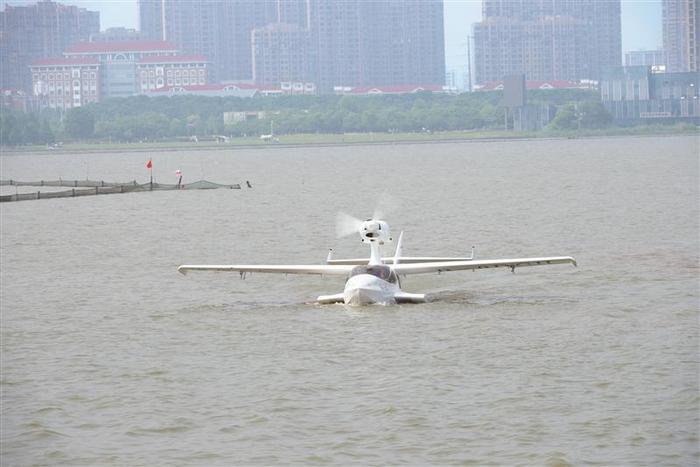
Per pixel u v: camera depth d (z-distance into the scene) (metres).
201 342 113.50
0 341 115.69
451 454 77.06
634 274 156.12
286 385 94.69
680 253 182.62
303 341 112.31
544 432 80.62
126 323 125.62
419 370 98.69
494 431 81.19
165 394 92.81
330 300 133.50
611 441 78.50
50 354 109.06
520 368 98.44
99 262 193.50
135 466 76.19
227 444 80.12
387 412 86.06
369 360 103.12
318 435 81.44
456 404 87.75
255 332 117.75
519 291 142.50
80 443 80.94
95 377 98.94
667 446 77.12
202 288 152.88
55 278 170.12
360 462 76.12
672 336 110.38
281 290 148.38
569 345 107.25
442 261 142.62
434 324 119.06
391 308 129.12
